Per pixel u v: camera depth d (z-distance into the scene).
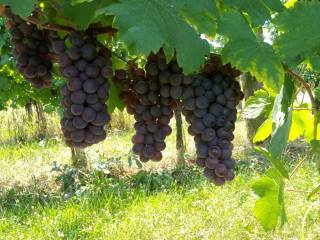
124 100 1.86
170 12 1.22
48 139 10.91
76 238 5.56
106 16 1.58
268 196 2.21
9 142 11.08
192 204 6.38
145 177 7.88
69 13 1.54
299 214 5.54
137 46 1.12
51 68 1.85
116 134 11.76
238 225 5.52
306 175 6.85
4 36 6.19
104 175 8.09
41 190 7.61
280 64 1.48
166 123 1.80
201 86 1.67
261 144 8.87
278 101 1.87
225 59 1.47
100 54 1.64
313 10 1.52
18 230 5.75
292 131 2.45
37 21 1.58
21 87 7.57
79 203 6.71
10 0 1.35
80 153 8.53
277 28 1.52
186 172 8.15
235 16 1.47
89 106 1.58
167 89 1.67
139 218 5.88
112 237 5.45
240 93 1.77
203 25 1.38
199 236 5.39
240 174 7.18
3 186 7.87
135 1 1.18
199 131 1.68
